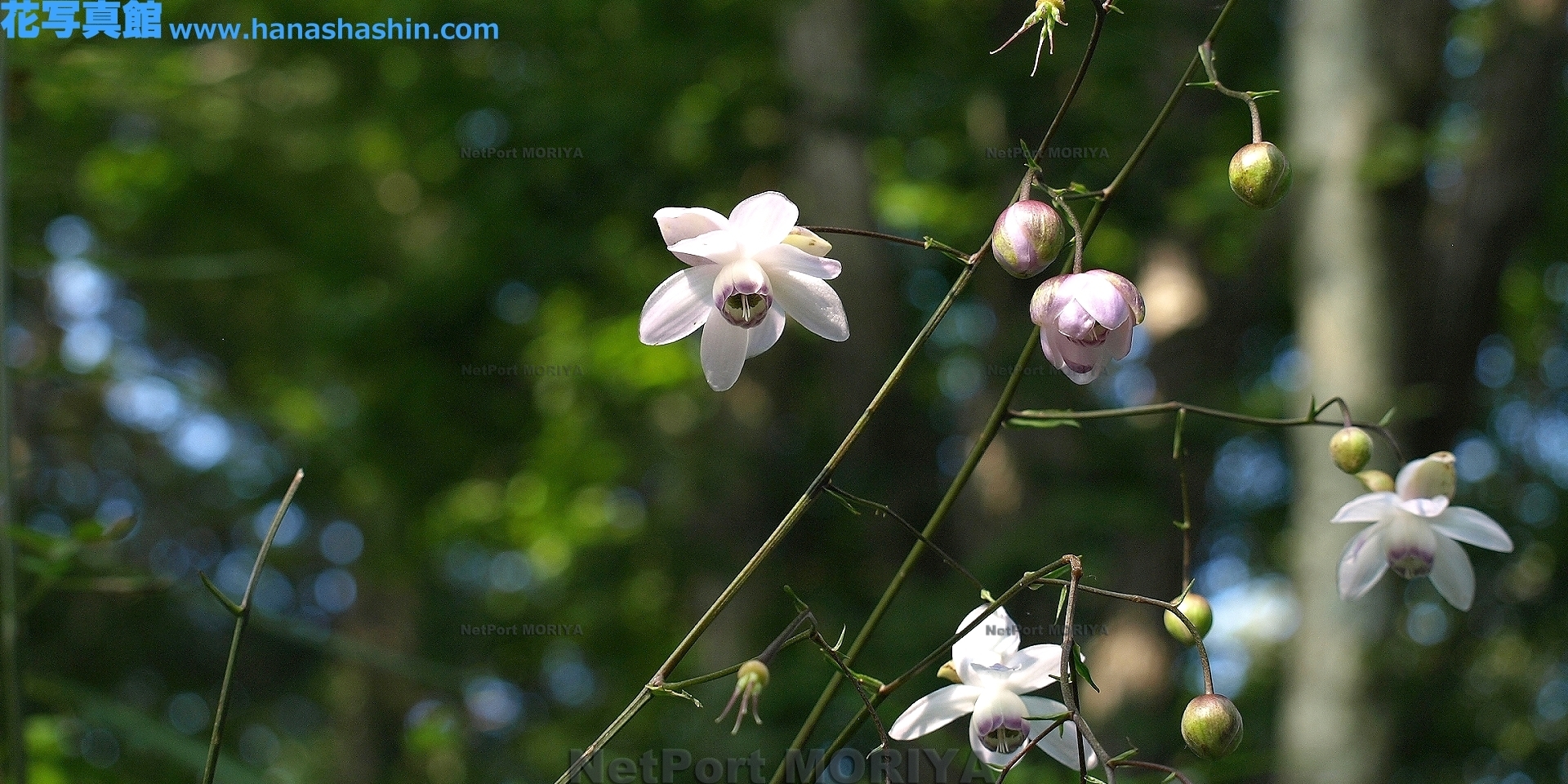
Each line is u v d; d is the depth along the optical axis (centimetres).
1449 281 820
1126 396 1115
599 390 1431
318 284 1359
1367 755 643
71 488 1024
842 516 1147
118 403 1020
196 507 1189
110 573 320
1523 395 1491
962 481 212
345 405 1296
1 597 264
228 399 383
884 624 898
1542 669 1311
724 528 1182
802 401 1244
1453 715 1140
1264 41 1024
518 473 1580
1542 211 1096
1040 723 219
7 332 284
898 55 1162
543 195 1141
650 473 1437
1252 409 1036
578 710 1118
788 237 223
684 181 1119
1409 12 770
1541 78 816
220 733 191
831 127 1061
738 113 1120
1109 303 201
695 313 231
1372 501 275
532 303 1330
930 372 1150
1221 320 1091
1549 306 1452
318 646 303
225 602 192
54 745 365
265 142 1273
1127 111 968
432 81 1171
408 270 1365
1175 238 1107
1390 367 696
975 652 222
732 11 1146
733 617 1145
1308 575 671
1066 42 951
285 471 1105
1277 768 669
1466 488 1154
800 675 837
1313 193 726
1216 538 1389
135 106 791
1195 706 196
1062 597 198
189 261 352
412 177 1371
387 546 1338
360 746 1279
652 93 1096
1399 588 659
